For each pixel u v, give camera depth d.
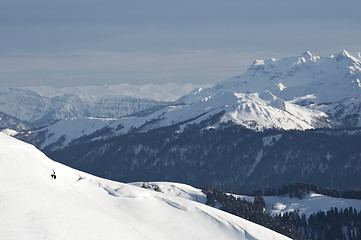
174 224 133.50
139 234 121.12
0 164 125.00
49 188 124.44
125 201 136.25
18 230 101.56
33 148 138.50
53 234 104.06
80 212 117.25
